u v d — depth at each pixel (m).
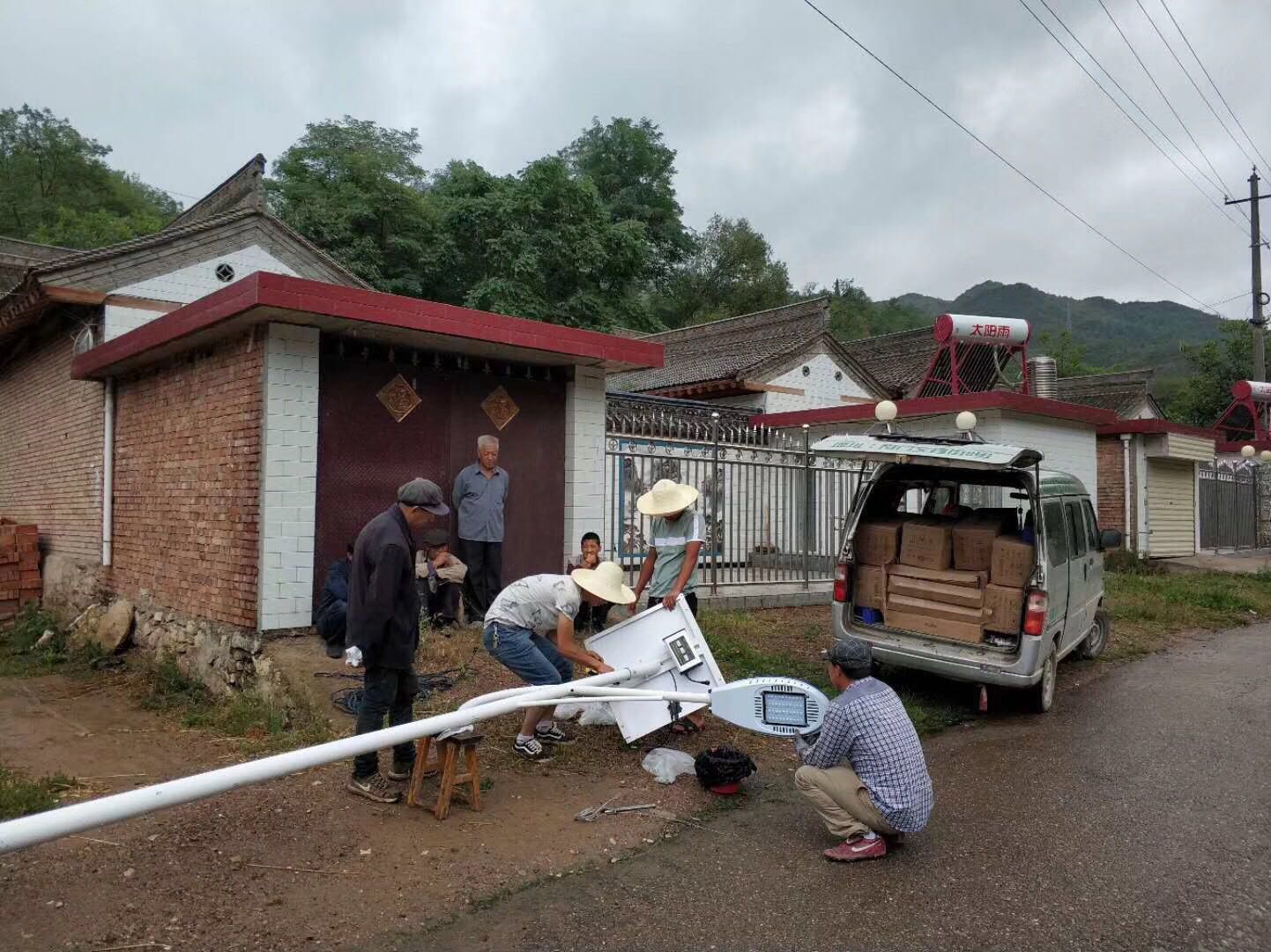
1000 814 4.76
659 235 37.28
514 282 22.06
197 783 3.14
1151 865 4.11
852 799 4.11
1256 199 25.97
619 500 10.09
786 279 43.84
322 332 7.26
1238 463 21.81
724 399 17.39
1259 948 3.37
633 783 5.04
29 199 40.72
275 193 22.27
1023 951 3.32
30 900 3.39
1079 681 8.16
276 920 3.35
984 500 11.51
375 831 4.16
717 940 3.36
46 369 12.07
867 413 13.89
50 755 6.04
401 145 25.69
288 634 6.91
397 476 7.67
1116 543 8.59
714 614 9.29
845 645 4.38
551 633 6.33
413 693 4.69
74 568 10.92
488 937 3.33
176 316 7.54
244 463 7.19
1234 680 8.24
